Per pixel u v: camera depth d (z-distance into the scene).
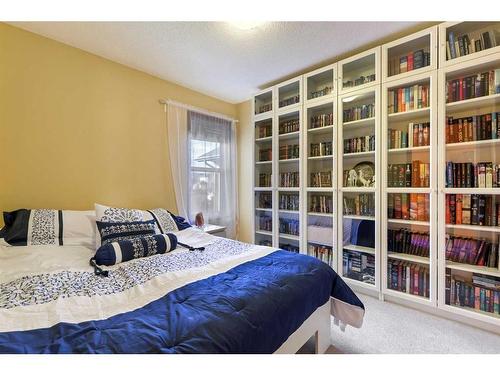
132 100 2.53
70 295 1.05
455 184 1.80
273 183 2.97
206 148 3.19
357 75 2.36
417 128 2.00
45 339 0.77
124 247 1.54
